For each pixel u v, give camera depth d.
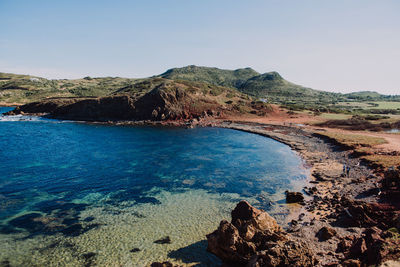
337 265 15.11
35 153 49.62
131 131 80.50
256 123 97.12
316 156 48.81
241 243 18.25
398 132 70.56
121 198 29.48
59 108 115.06
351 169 38.78
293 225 22.88
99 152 51.50
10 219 24.23
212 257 18.73
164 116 105.62
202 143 62.00
